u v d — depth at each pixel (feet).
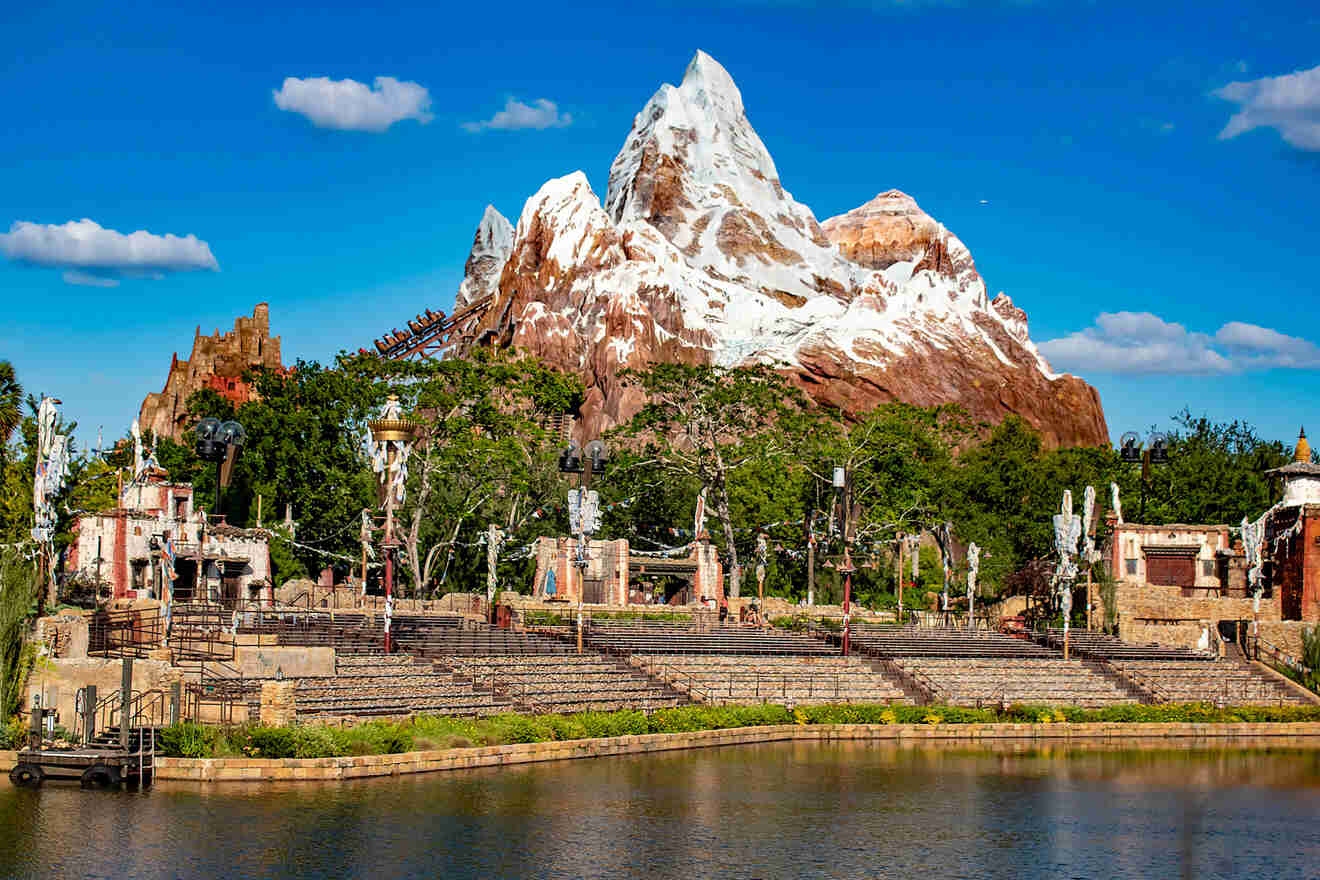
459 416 399.85
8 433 252.83
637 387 655.35
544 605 313.32
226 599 261.85
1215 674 313.12
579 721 219.41
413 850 147.74
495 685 230.48
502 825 161.58
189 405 433.07
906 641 317.01
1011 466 441.68
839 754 230.27
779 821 172.04
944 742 251.39
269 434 371.56
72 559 246.88
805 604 359.87
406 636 251.60
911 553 416.26
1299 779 215.51
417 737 196.44
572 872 143.43
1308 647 317.42
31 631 193.47
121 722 173.47
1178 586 350.64
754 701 262.47
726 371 424.05
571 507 282.97
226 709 187.62
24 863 136.15
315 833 152.35
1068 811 185.16
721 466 395.75
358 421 381.60
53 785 171.53
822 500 414.21
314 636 234.17
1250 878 150.71
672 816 171.83
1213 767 227.81
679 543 417.69
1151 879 149.38
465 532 387.34
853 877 146.82
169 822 153.58
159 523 257.55
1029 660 307.58
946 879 147.23
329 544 371.76
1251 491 439.63
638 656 272.31
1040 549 424.87
